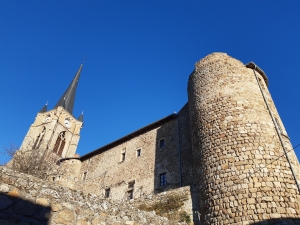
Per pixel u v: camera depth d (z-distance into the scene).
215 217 9.71
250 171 9.93
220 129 11.87
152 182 17.28
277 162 10.24
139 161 19.69
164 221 8.66
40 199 5.82
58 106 57.62
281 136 11.76
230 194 9.75
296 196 9.41
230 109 12.27
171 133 18.97
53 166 25.80
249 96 12.74
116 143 23.17
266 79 15.23
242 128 11.35
